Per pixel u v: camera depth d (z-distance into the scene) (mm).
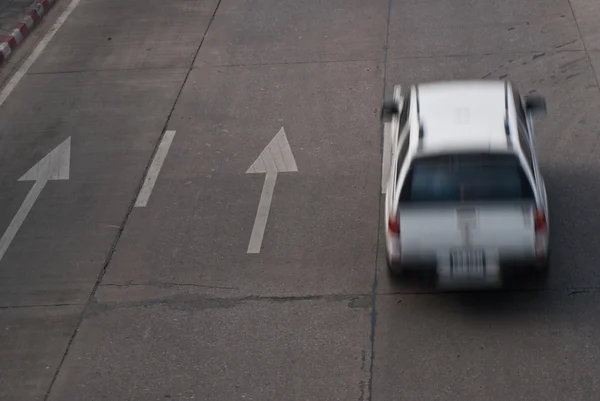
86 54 17156
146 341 10297
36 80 16422
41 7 19016
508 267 9648
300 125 14211
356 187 12602
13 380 9977
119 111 15156
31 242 12234
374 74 15445
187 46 17031
